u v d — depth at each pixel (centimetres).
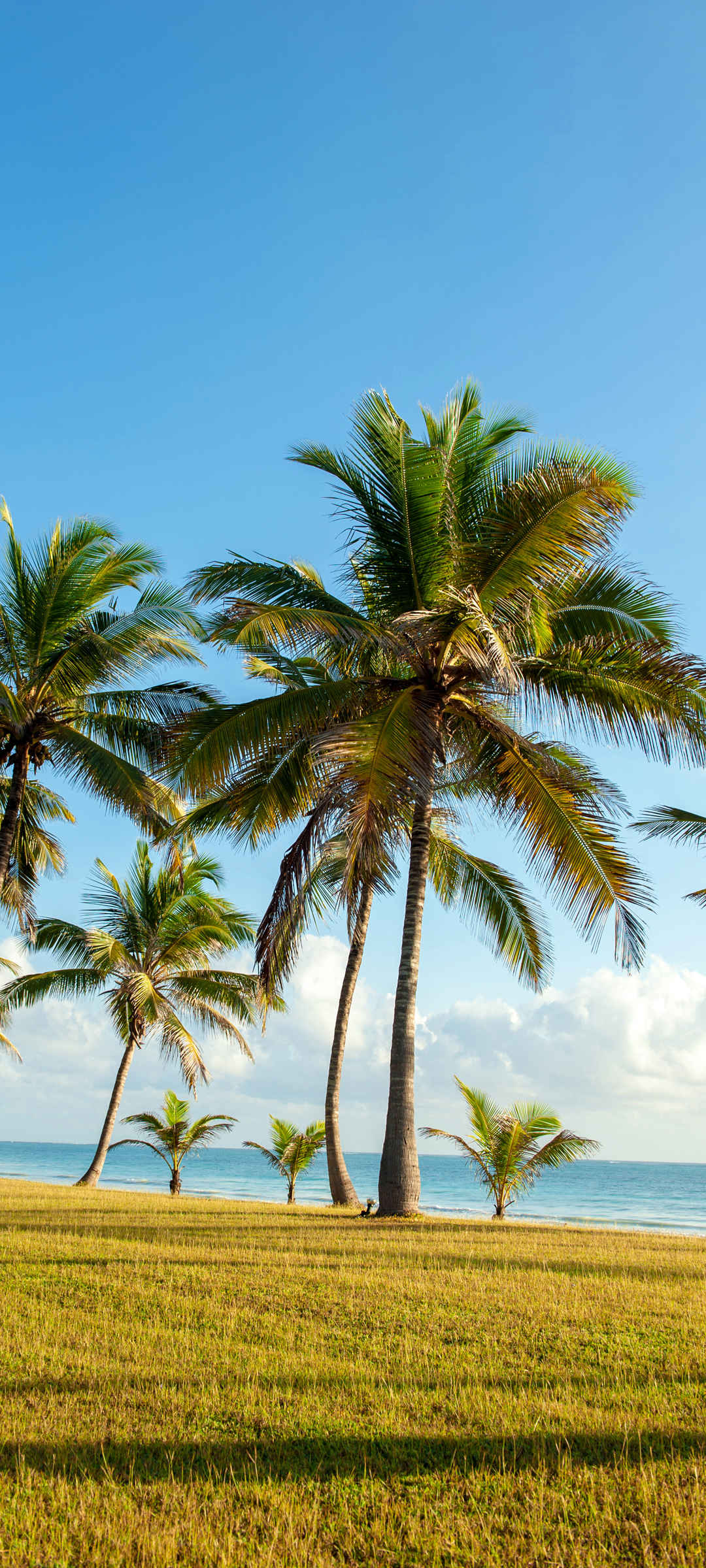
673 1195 7825
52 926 2486
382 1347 569
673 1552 316
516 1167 2095
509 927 1775
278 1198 6056
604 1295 734
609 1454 402
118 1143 2992
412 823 1501
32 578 1691
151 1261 845
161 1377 500
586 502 1260
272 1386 489
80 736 1727
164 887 2628
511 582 1341
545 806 1409
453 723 1481
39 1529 329
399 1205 1403
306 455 1428
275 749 1483
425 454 1297
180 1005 2608
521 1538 328
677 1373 524
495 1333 606
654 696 1355
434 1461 394
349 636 1275
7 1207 1397
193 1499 354
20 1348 551
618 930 1326
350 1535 330
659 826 1853
